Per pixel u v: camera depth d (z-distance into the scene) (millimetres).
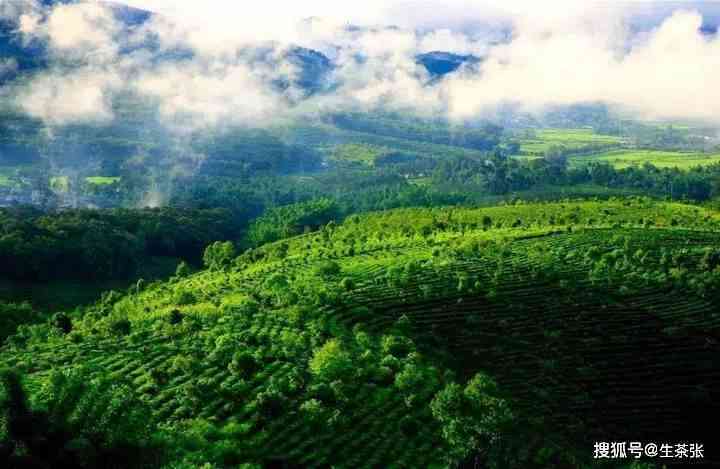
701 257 153625
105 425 67438
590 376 109438
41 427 63250
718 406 103188
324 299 128250
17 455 59969
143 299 161000
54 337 124562
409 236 194250
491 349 115625
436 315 125125
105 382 78875
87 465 62188
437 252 162750
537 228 192250
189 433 76625
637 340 118938
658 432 98062
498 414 84875
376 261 163625
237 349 104812
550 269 145750
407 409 92500
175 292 159375
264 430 81875
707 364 112688
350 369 98000
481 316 125375
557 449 90812
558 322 124125
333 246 192375
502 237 178500
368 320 122062
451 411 85875
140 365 102188
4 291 185000
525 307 128875
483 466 83438
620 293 135125
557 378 108625
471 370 109688
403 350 109562
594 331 121562
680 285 138000
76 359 106375
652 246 166750
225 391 88812
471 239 173125
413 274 144125
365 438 84250
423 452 83562
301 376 94125
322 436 82750
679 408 102812
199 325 121000
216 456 72625
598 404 102938
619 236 172750
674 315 127000
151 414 76688
